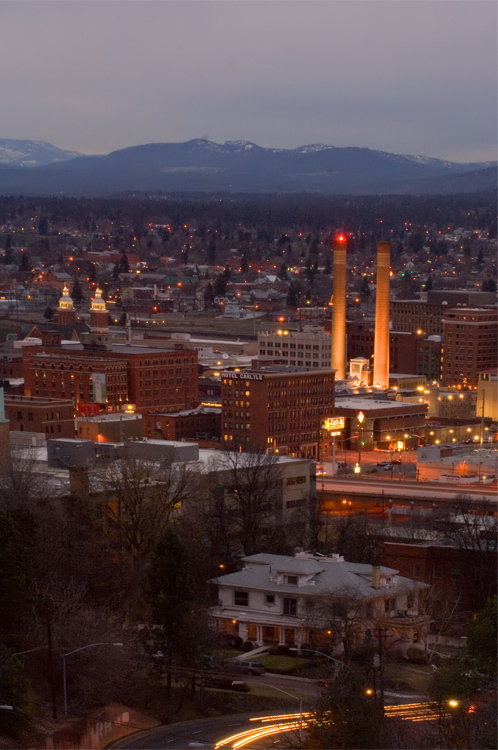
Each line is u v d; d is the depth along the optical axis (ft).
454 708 634.84
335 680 650.02
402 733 620.08
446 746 599.57
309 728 609.42
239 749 629.92
